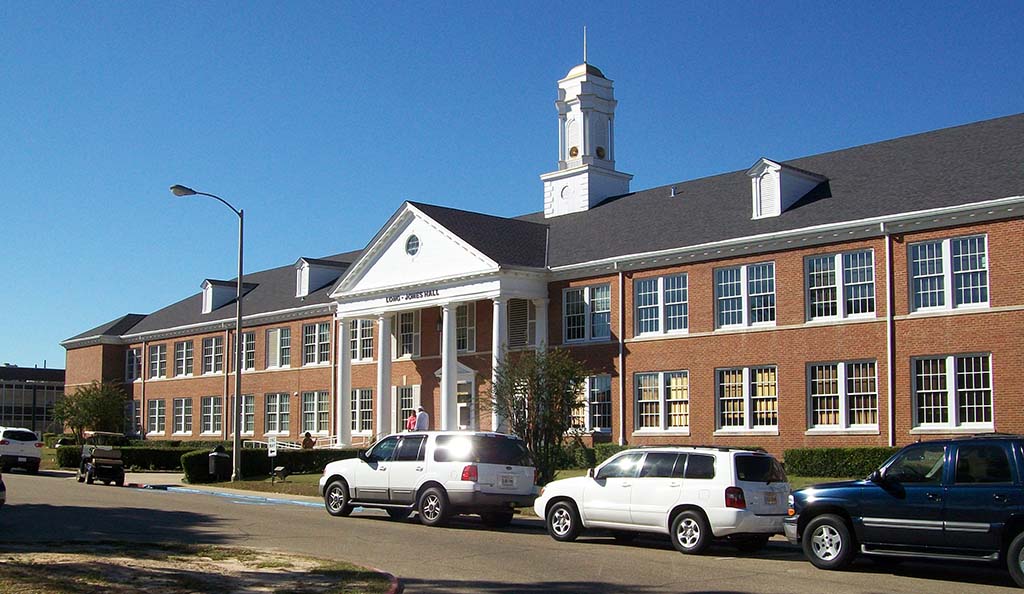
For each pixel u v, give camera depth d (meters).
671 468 20.44
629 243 42.50
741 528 19.25
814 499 17.92
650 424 40.62
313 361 59.44
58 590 13.09
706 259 39.03
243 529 22.81
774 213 37.81
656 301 40.94
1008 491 15.80
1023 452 15.91
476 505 24.52
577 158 51.19
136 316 79.00
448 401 45.50
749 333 37.53
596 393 42.59
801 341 36.00
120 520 24.06
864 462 32.69
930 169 35.28
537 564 17.81
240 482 38.56
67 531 21.11
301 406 59.91
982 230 31.69
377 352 55.25
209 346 67.88
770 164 38.06
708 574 16.89
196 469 40.44
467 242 44.66
